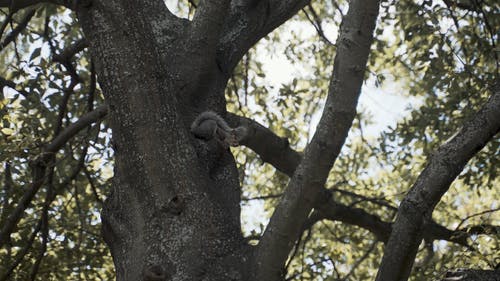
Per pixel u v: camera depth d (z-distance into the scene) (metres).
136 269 5.11
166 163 5.23
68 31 9.77
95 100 9.63
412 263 5.00
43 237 8.00
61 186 8.18
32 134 7.43
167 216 5.17
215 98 6.12
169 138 5.29
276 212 5.15
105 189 9.45
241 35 6.44
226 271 5.06
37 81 8.38
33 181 7.38
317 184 5.09
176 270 5.02
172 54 6.07
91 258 9.11
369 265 10.87
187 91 5.94
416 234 4.94
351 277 10.66
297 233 5.14
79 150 9.29
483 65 9.92
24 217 9.12
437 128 9.86
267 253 5.10
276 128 10.37
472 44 9.72
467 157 5.03
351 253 10.66
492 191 10.92
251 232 9.77
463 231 8.12
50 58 9.02
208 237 5.14
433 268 8.37
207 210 5.22
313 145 5.12
